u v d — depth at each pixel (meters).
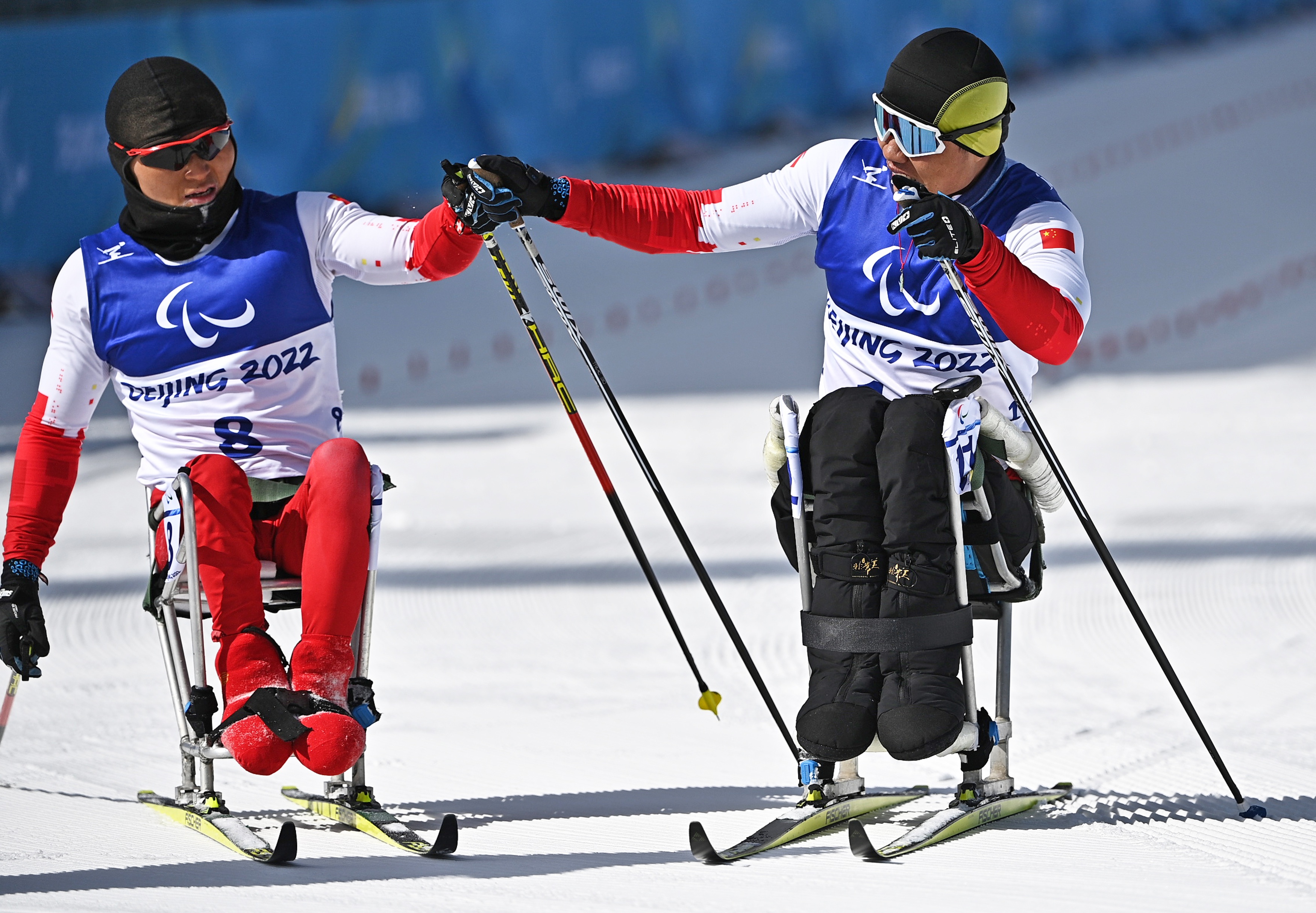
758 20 81.69
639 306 64.19
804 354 54.12
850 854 9.80
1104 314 57.53
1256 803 11.21
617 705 15.79
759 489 31.48
